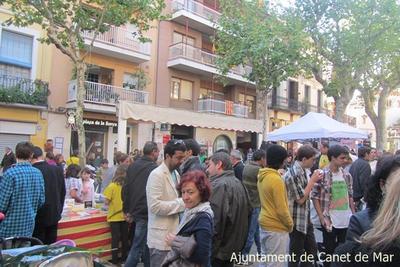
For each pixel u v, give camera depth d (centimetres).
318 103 3838
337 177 549
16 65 1791
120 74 2228
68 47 1232
